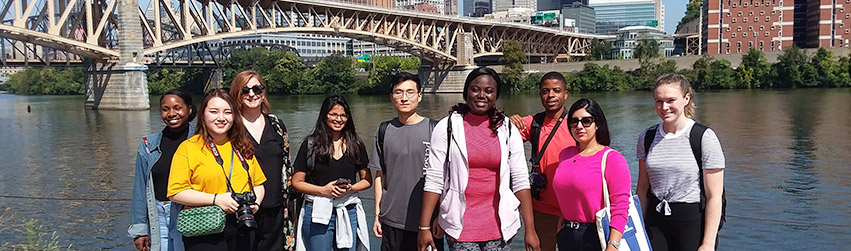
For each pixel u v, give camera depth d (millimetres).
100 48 62312
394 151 6516
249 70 6574
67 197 18578
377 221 6977
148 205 6270
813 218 14594
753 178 19703
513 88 95562
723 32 108188
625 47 137750
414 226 6523
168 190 5863
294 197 7078
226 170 5965
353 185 6828
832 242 12719
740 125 36562
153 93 109562
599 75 93250
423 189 6309
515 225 5848
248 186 6074
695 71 91062
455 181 5824
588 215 5848
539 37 119438
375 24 89812
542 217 6969
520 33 113062
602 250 5676
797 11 108500
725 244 12664
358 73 115375
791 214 14984
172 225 6215
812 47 104188
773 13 104312
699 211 5758
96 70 66062
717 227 5617
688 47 136625
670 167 5820
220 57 101500
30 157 28000
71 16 67750
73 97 101438
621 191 5621
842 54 90750
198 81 107625
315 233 6777
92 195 18891
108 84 64812
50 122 47656
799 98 62125
